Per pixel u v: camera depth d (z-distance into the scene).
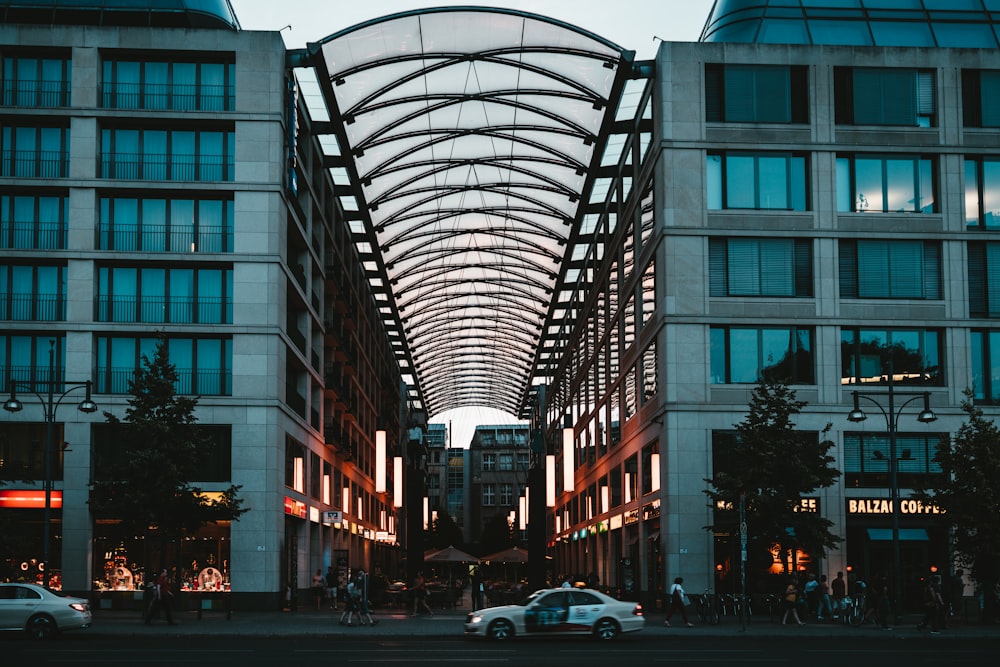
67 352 39.56
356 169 52.91
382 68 42.88
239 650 23.19
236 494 38.72
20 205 40.66
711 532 39.34
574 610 26.94
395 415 97.19
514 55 42.25
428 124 49.09
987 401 41.00
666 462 40.09
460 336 100.88
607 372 58.94
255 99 41.31
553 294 79.31
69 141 40.69
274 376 40.28
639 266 47.16
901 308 41.03
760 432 35.81
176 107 41.50
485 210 61.75
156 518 33.94
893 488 33.22
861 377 40.62
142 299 40.94
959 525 34.84
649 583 45.03
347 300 62.62
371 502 80.50
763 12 44.75
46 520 31.61
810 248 41.28
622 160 51.19
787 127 41.44
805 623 34.50
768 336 40.66
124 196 41.16
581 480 74.56
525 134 50.47
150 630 29.25
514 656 21.64
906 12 44.88
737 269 40.88
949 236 41.47
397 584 51.34
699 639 27.77
